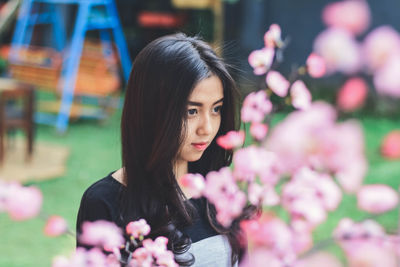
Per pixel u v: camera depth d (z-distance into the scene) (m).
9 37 10.38
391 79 0.45
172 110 1.22
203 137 1.29
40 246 3.86
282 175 0.91
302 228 0.83
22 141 6.68
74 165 5.92
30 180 5.29
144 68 1.26
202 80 1.22
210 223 1.37
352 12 0.45
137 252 1.08
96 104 9.26
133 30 11.04
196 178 1.05
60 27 9.34
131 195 1.32
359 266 0.69
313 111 0.55
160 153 1.26
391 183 4.96
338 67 0.47
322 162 0.60
